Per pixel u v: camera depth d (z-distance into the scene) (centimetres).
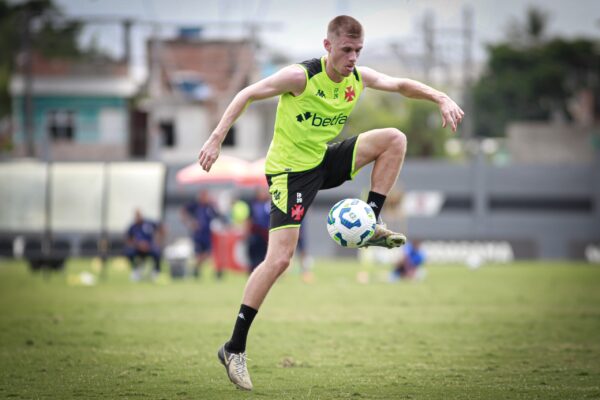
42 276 7425
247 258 6806
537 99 18962
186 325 3806
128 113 15650
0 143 15112
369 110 15125
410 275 6869
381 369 2644
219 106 15375
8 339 3344
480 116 18650
